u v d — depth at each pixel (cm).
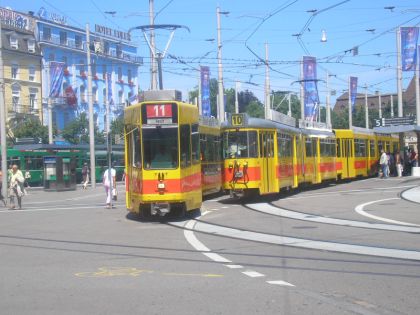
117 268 1071
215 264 1095
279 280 937
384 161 4088
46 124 7188
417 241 1348
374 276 962
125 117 2042
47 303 802
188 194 1922
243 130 2425
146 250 1291
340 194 2767
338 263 1089
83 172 4678
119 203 2822
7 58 6819
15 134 6303
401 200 2333
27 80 7094
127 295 845
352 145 3972
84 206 2659
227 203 2512
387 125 4419
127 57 8675
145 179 1855
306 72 4231
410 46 3575
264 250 1263
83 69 7931
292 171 2841
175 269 1048
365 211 1994
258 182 2420
